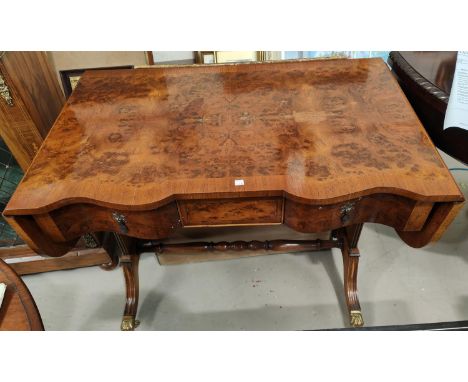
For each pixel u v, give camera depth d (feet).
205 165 2.70
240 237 4.73
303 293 4.44
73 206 2.72
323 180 2.54
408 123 2.95
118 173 2.69
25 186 2.64
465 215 5.22
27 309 2.16
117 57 4.48
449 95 3.22
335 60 3.74
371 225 5.18
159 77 3.66
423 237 2.85
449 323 2.37
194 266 4.82
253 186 2.53
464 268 4.60
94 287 4.65
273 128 2.97
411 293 4.36
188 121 3.10
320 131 2.92
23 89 3.51
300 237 4.76
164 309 4.38
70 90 4.49
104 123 3.13
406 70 3.68
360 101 3.20
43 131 3.85
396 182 2.50
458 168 5.87
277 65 3.72
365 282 4.49
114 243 4.74
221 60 4.92
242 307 4.34
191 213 2.79
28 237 2.69
